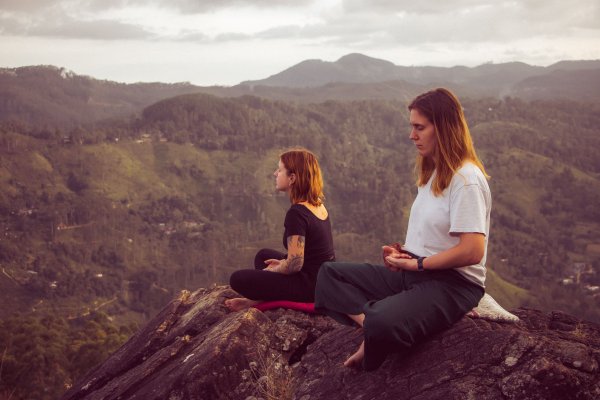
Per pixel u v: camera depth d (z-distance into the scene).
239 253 183.62
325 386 3.30
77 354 50.16
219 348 3.62
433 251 2.98
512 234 190.50
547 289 146.50
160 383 3.66
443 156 2.90
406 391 2.85
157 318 5.07
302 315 4.31
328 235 4.48
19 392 40.44
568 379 2.49
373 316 2.90
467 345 2.85
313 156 4.49
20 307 155.25
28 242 187.50
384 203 195.75
